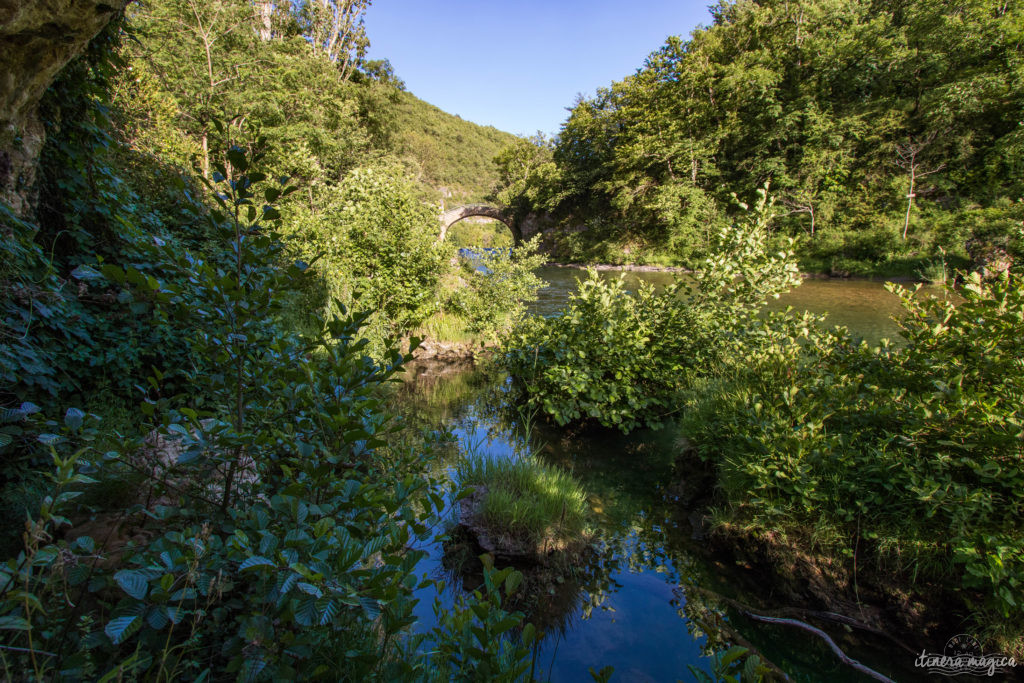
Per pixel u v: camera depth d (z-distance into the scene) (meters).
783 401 4.12
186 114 19.44
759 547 3.59
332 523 1.50
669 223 37.12
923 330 3.73
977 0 30.50
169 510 1.73
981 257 20.45
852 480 3.45
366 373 2.07
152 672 1.49
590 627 3.07
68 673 1.29
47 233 3.57
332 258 9.80
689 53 38.53
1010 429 2.94
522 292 12.20
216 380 2.06
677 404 6.58
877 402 3.70
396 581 1.46
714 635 3.02
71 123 3.85
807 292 18.50
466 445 5.78
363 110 36.62
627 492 4.90
